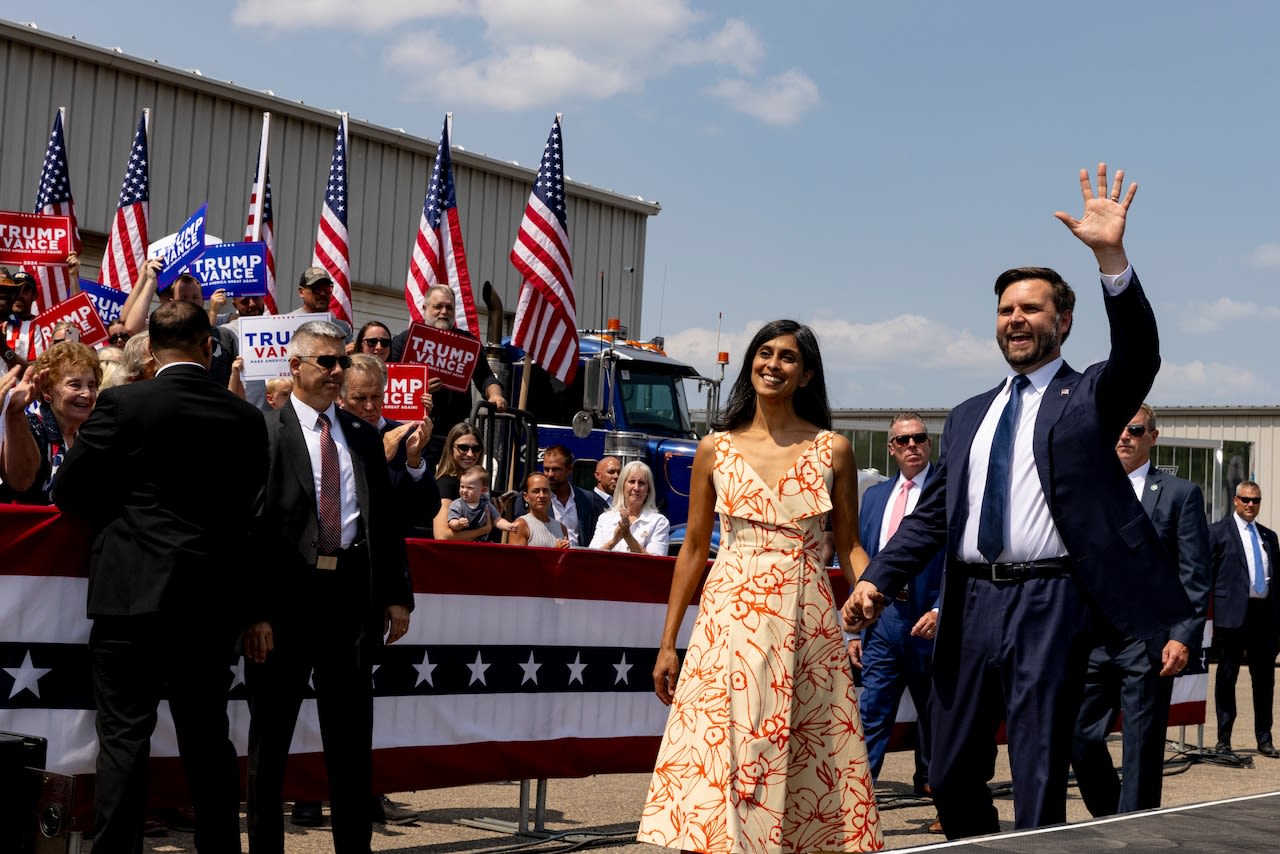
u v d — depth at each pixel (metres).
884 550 4.34
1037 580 4.13
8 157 15.37
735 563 4.00
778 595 3.94
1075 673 4.11
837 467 4.07
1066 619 4.09
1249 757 9.75
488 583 5.73
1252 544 10.04
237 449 4.41
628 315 22.61
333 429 4.83
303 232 18.25
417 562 5.52
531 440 9.59
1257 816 2.42
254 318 6.11
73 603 4.62
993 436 4.27
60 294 8.36
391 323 19.27
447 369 8.23
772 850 3.79
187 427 4.30
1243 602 9.71
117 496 4.25
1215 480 20.55
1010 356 4.30
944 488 4.39
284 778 4.94
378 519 4.82
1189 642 6.06
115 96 16.34
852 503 4.11
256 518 4.64
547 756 5.91
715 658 3.94
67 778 3.35
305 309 7.77
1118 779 5.88
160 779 4.87
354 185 18.75
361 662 4.71
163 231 16.78
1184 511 6.34
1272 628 9.97
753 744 3.83
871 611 4.18
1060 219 4.02
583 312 21.61
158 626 4.18
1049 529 4.14
